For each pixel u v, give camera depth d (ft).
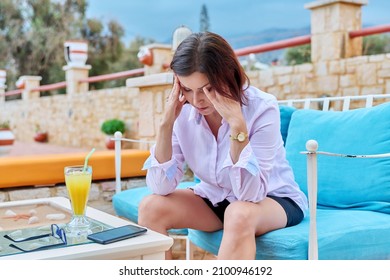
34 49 53.72
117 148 9.04
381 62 15.02
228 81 5.23
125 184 9.82
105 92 26.37
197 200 5.98
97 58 56.49
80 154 9.74
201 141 5.90
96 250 4.11
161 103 10.78
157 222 5.72
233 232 4.90
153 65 17.16
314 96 16.84
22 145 31.22
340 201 6.47
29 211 5.88
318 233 5.17
